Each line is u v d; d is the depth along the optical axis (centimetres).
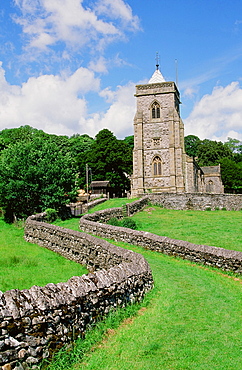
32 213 3669
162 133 5284
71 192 3797
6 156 3934
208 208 3812
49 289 723
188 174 5622
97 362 642
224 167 9356
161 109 5306
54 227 2147
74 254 1823
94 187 6431
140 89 5378
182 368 614
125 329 800
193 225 2750
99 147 7156
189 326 812
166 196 3956
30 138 8919
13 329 604
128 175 7631
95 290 809
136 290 1002
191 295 1088
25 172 3638
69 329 703
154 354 671
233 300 1034
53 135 9644
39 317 647
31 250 2142
